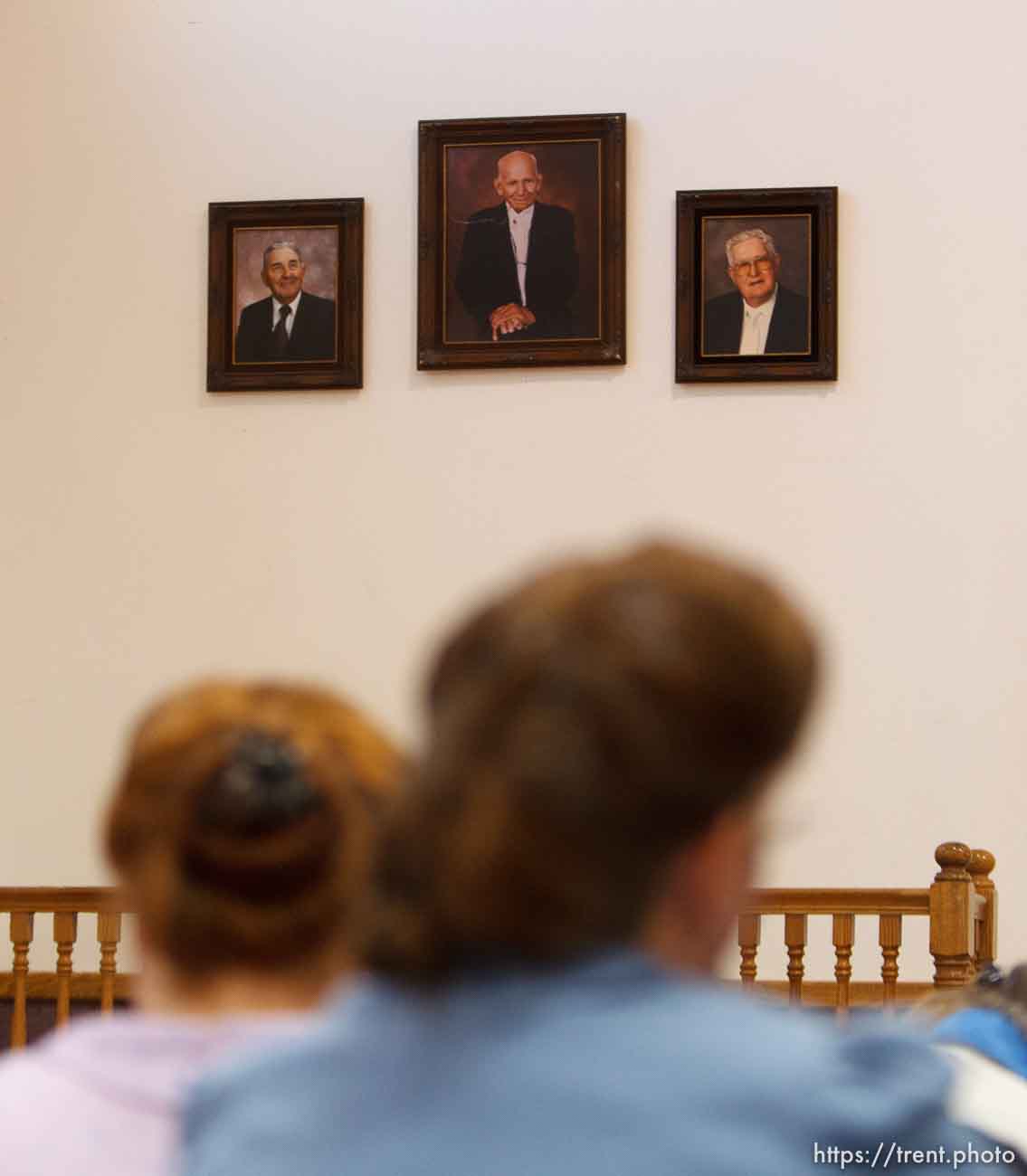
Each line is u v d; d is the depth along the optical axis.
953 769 20.58
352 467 21.67
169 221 22.17
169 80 22.36
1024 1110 4.51
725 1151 2.34
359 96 22.11
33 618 21.89
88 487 21.95
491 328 21.50
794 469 21.08
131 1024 3.58
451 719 2.48
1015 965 5.07
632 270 21.50
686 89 21.64
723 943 2.61
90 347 22.09
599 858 2.43
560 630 2.45
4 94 22.47
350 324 21.69
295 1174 2.47
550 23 21.94
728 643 2.41
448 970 2.54
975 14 21.36
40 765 21.70
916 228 21.16
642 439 21.33
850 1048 2.52
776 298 21.17
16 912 16.34
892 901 15.59
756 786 2.47
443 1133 2.43
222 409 21.92
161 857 3.48
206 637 21.66
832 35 21.48
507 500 21.44
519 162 21.64
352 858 3.46
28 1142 3.47
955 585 20.78
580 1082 2.41
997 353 20.95
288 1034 2.97
